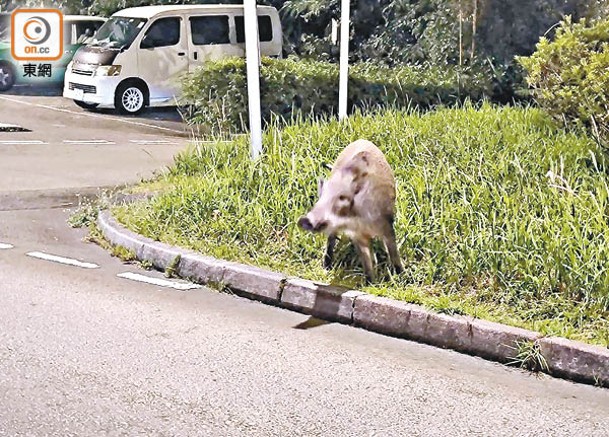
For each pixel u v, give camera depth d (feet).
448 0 65.05
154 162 46.73
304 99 58.65
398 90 58.29
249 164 32.27
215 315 22.97
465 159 31.12
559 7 63.36
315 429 16.72
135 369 19.22
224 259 25.90
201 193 30.45
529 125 35.78
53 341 20.68
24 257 27.89
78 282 25.39
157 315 22.77
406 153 32.37
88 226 31.89
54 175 41.75
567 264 22.66
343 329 22.25
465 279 23.38
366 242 23.44
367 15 73.00
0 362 19.36
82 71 67.05
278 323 22.56
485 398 18.31
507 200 26.25
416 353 20.75
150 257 27.20
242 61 58.13
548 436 16.72
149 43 67.15
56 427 16.49
